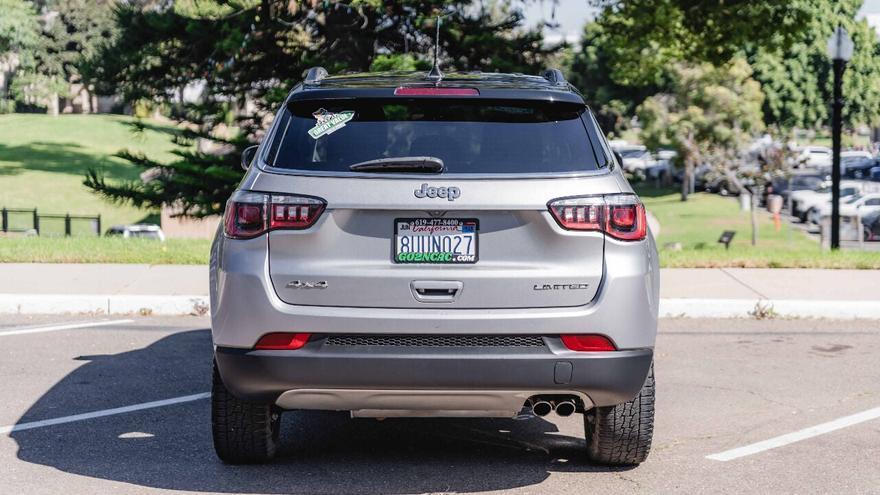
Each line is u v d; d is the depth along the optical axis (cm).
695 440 656
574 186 512
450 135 524
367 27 2109
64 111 12275
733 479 575
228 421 561
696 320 1102
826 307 1110
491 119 532
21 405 732
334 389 507
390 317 502
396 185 505
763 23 2738
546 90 540
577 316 505
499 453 624
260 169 525
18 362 873
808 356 923
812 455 623
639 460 584
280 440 650
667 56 3559
